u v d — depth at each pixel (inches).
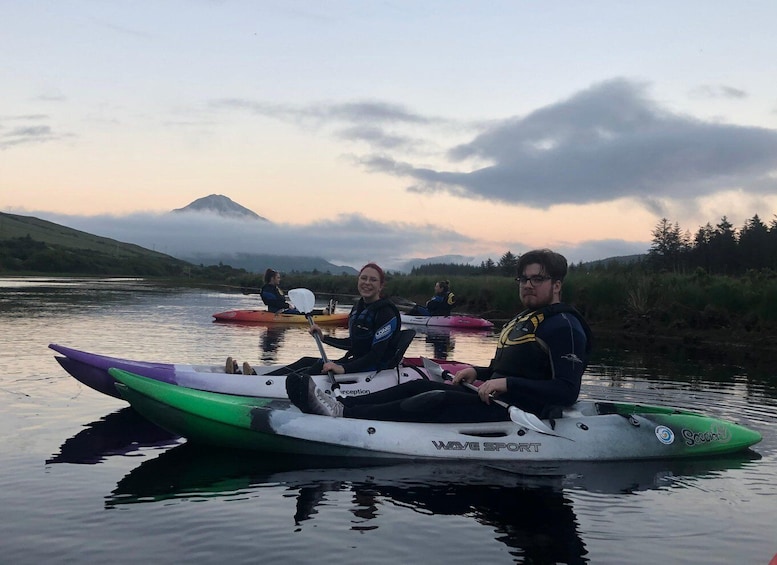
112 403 232.5
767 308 527.5
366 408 185.8
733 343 505.7
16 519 125.5
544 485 154.7
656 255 1654.8
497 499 143.6
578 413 197.3
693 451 185.0
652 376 327.6
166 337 456.8
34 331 467.5
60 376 278.2
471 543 118.8
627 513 136.9
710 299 582.2
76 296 991.0
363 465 167.5
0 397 236.4
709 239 1669.5
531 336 176.2
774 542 122.9
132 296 1065.5
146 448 179.2
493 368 192.4
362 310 234.7
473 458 173.5
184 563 107.7
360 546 116.2
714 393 281.0
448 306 687.1
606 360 394.6
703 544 121.2
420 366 260.7
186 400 175.2
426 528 125.6
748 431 196.2
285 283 1603.1
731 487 156.7
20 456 167.3
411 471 162.9
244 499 139.7
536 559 112.7
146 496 140.3
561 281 182.7
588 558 114.0
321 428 174.4
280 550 113.7
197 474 157.0
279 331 542.6
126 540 116.6
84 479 150.9
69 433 192.1
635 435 184.4
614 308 647.8
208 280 2436.0
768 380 320.2
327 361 227.1
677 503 144.0
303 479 154.8
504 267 1510.8
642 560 113.7
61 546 113.5
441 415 185.8
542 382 171.3
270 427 172.2
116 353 360.5
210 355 367.9
